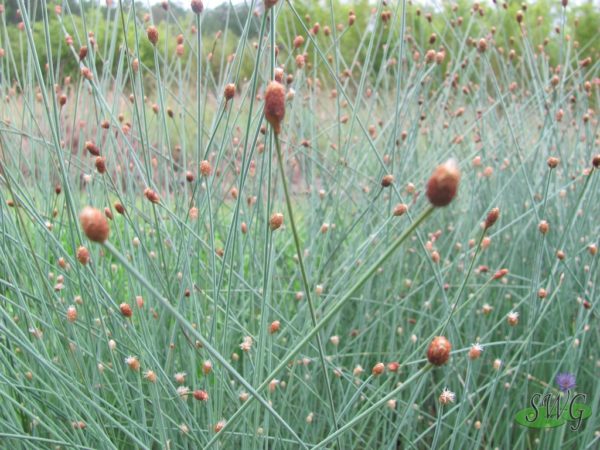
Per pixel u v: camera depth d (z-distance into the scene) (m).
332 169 0.50
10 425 0.27
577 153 0.48
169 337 0.34
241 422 0.30
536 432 0.39
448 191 0.15
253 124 0.44
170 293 0.31
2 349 0.31
